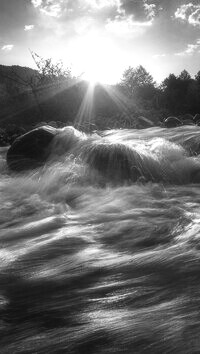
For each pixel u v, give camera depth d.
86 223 5.78
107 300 3.33
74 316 3.11
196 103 24.27
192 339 2.60
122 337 2.73
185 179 8.58
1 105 25.33
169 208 6.21
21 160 10.17
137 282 3.62
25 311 3.24
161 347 2.56
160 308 3.08
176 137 12.01
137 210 6.21
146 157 8.77
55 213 6.55
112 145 8.93
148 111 22.44
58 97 24.14
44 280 3.83
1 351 2.69
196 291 3.31
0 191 8.34
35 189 8.30
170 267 3.88
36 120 23.44
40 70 25.38
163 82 27.75
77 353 2.61
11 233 5.53
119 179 8.29
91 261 4.24
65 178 8.43
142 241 4.79
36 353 2.64
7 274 4.03
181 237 4.75
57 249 4.68
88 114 22.70
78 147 9.67
